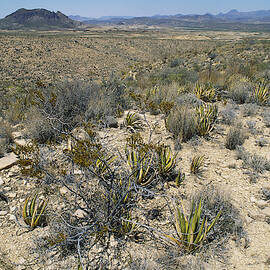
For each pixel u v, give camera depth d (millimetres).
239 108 8102
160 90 9531
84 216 3496
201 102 8203
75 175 4441
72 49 66000
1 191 4090
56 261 2941
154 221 3525
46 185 4188
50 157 4914
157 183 4277
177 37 143375
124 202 3479
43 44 64750
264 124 6738
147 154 4320
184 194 4027
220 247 3072
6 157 4992
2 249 3100
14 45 58188
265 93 8734
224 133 6293
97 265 2887
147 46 92688
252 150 5344
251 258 2930
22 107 8719
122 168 4605
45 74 39969
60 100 6664
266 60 20609
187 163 4934
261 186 4168
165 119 6254
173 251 3004
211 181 4359
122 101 8609
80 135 5871
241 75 13219
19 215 3650
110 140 5809
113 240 3199
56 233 3197
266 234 3246
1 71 38906
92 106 7129
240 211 3623
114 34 180125
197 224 3059
